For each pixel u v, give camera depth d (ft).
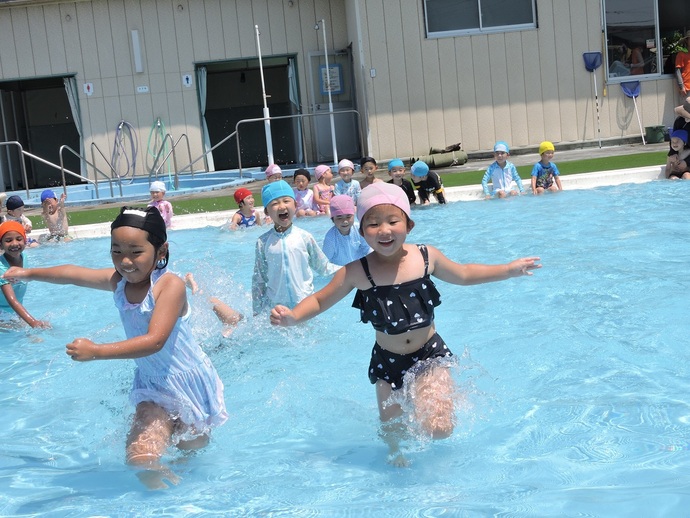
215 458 11.40
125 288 11.77
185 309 12.21
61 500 10.03
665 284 19.72
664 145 52.37
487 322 17.85
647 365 14.16
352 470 10.62
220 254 28.58
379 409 12.44
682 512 8.54
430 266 12.48
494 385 13.62
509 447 10.99
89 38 59.82
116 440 12.01
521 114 55.67
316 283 22.67
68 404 14.46
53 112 71.87
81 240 35.01
